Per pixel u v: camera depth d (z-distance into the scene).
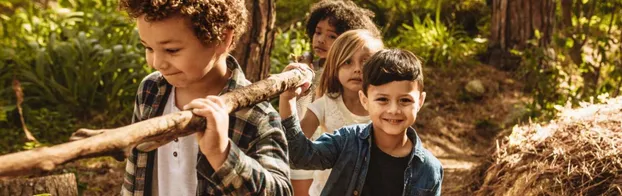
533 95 8.21
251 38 6.06
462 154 8.01
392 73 3.23
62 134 7.82
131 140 1.98
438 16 10.96
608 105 5.05
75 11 10.51
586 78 7.80
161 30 2.23
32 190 4.10
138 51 8.70
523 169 4.67
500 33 10.43
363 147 3.36
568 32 7.87
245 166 2.24
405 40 10.78
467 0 11.72
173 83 2.37
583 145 4.41
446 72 9.99
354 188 3.36
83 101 8.31
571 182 4.24
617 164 4.18
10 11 11.59
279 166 2.41
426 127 8.70
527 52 8.98
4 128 7.79
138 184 2.58
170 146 2.54
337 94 4.18
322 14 4.88
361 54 4.05
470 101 9.38
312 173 4.40
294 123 3.18
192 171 2.51
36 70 8.32
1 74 8.41
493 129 8.70
